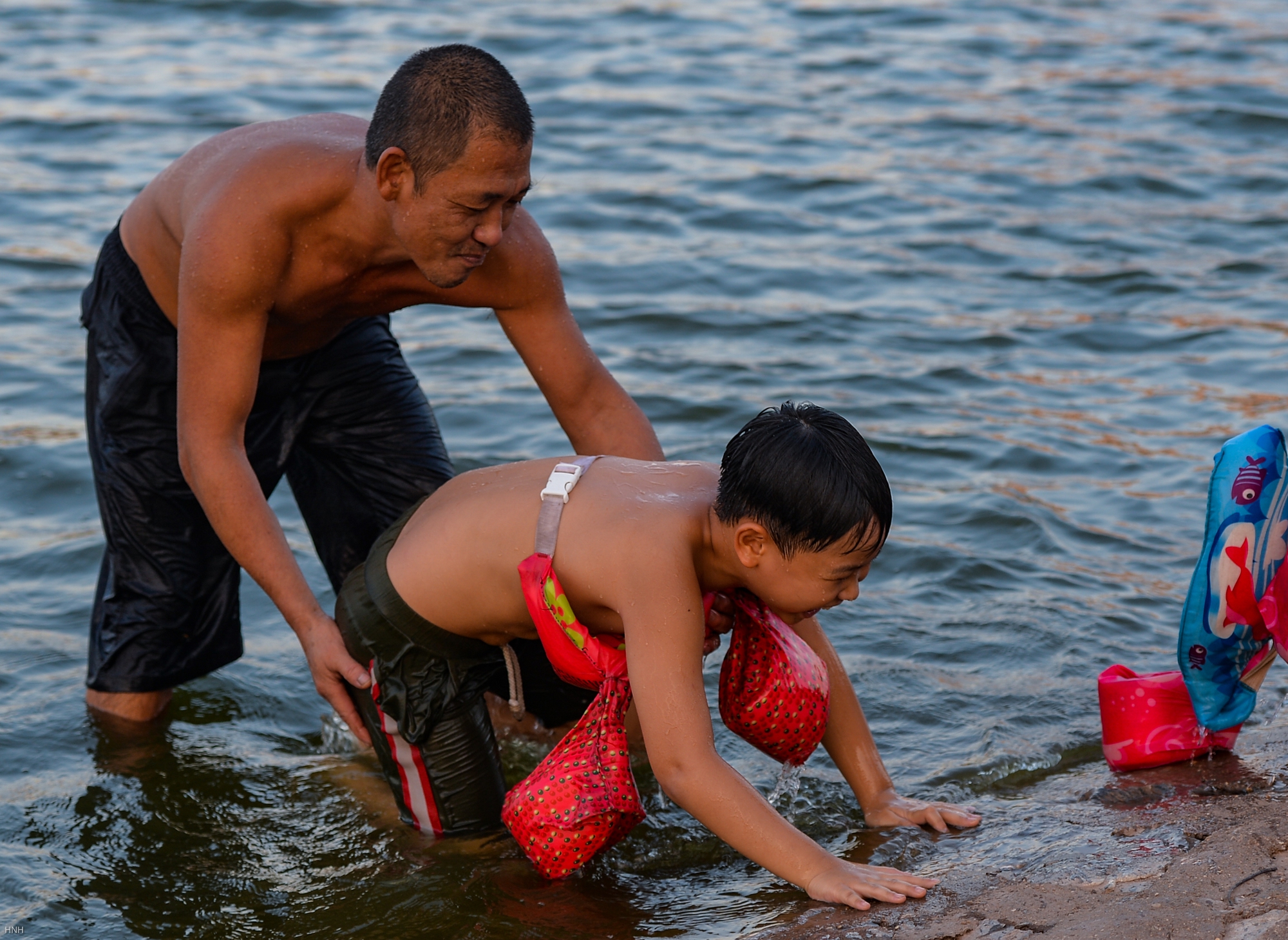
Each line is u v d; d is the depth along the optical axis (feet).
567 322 11.43
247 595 14.82
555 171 30.04
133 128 31.50
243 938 9.23
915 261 25.31
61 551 15.10
